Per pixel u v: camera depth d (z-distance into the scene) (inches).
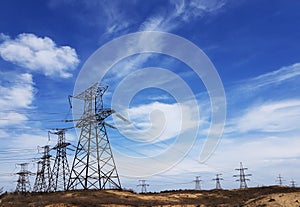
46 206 1283.2
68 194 1771.7
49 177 2896.2
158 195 1978.3
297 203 1143.6
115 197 1718.8
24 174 3166.8
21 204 1400.1
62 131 2736.2
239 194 2118.6
